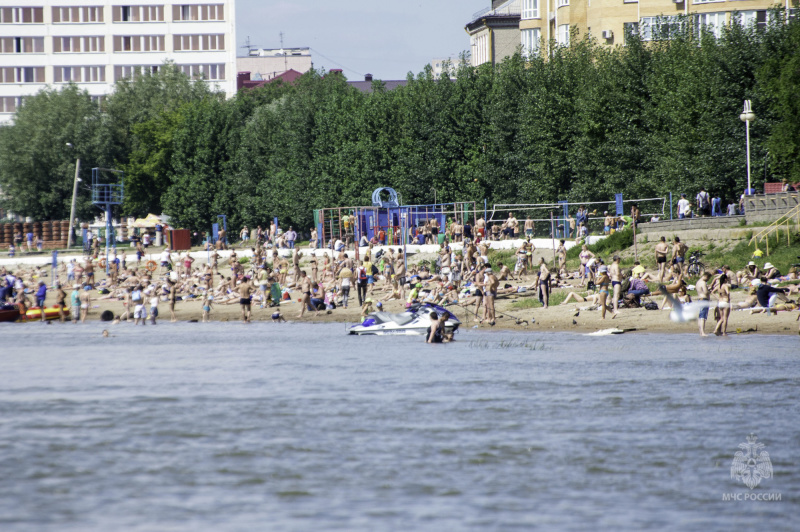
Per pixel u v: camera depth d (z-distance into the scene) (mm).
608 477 29500
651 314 69000
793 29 99062
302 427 36344
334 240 118375
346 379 47625
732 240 82438
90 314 97125
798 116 91438
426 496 27953
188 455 32469
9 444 34062
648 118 111438
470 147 134500
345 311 86062
